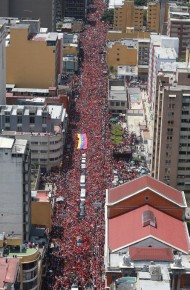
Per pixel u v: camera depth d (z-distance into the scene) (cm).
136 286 17162
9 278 18425
